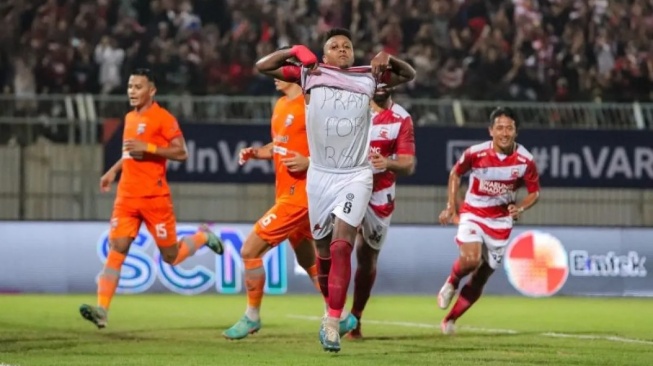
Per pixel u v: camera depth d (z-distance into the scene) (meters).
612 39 44.19
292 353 16.03
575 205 36.28
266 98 36.22
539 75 42.75
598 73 43.34
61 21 41.28
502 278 33.31
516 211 19.69
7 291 31.61
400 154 17.75
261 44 41.97
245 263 17.97
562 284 33.53
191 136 33.88
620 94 43.22
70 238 32.09
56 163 34.75
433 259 33.38
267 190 35.75
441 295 19.92
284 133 17.66
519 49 43.03
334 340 14.41
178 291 31.73
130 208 20.23
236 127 34.03
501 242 20.05
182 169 33.84
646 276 33.97
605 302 30.78
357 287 18.45
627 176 35.34
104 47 40.78
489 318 24.47
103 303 19.67
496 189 19.98
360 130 15.09
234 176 34.06
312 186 15.21
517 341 18.48
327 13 43.09
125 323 21.88
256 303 18.09
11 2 41.09
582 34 43.91
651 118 36.94
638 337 19.69
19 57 40.44
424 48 42.25
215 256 32.12
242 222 32.47
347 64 15.16
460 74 42.00
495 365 14.53
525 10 44.00
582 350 16.94
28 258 31.78
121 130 33.66
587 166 35.19
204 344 17.45
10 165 34.53
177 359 15.06
